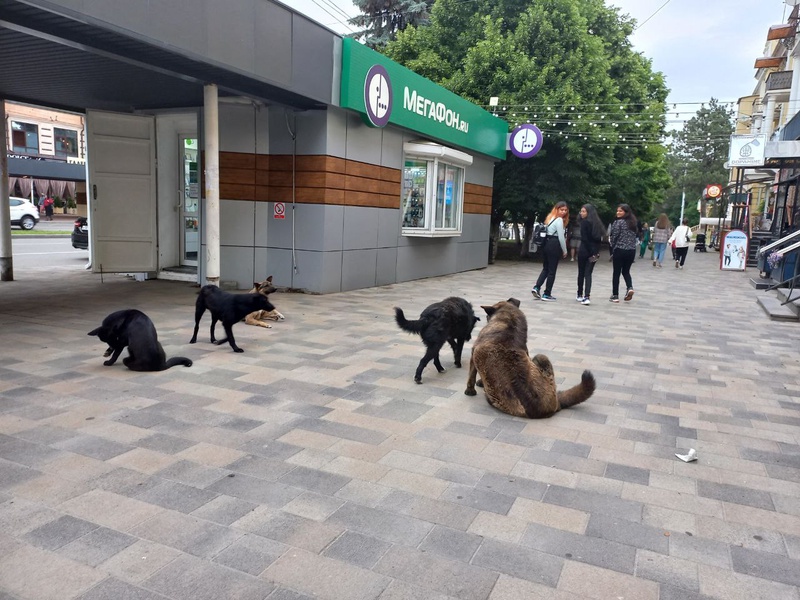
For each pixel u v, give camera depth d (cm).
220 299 644
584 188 2084
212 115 880
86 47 710
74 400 476
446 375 588
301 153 1042
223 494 332
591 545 294
